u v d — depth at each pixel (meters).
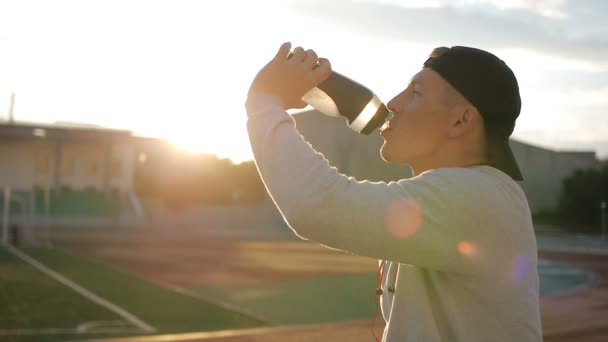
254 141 1.14
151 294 14.52
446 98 1.19
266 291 15.98
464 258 1.10
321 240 1.10
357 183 1.11
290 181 1.08
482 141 1.20
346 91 1.25
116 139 46.72
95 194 47.09
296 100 1.21
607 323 7.15
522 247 1.14
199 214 49.62
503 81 1.18
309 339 4.83
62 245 30.17
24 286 15.06
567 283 18.48
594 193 37.84
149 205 49.25
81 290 14.77
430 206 1.09
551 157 37.25
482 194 1.11
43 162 45.41
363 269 22.23
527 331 1.13
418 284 1.19
